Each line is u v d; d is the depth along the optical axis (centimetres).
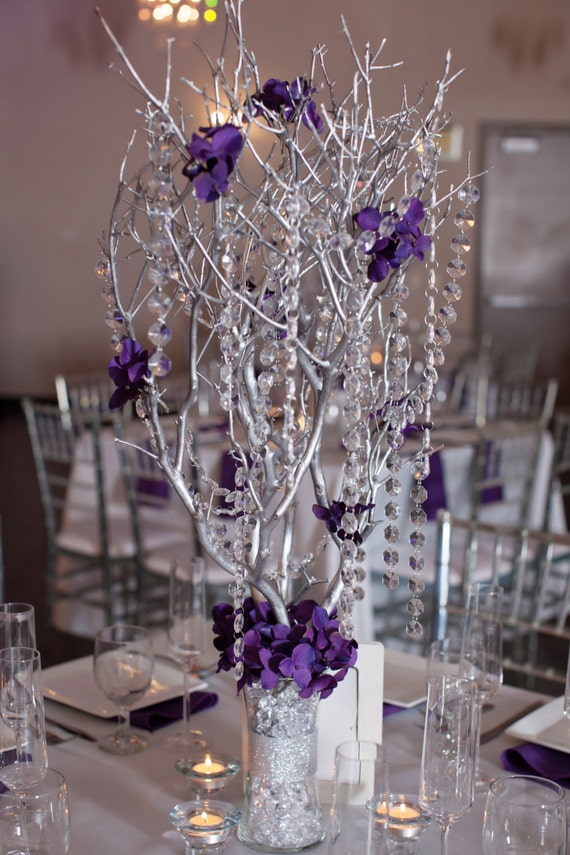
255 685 114
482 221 913
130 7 889
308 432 114
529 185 916
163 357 98
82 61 927
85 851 118
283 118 108
